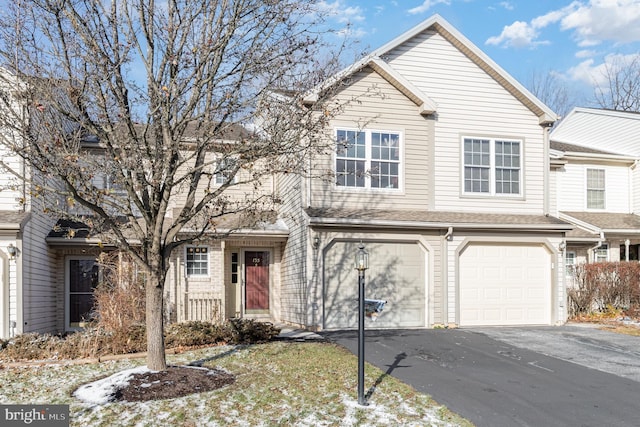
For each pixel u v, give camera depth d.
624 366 9.60
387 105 13.96
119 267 11.77
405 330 13.00
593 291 16.62
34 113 7.94
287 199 15.12
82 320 14.59
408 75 14.38
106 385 7.57
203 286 15.34
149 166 7.88
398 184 14.00
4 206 12.15
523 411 7.11
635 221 19.41
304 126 8.19
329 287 13.04
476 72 14.81
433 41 14.61
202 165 7.80
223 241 15.40
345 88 13.29
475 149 14.66
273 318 16.08
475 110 14.73
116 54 7.59
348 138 13.57
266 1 7.90
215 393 7.27
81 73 7.70
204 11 7.98
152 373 7.94
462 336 12.20
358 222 12.88
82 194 7.35
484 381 8.45
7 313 11.54
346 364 9.06
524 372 9.09
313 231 12.88
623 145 21.03
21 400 7.14
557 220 14.68
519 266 14.49
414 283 13.70
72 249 14.70
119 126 7.84
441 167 14.34
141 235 7.74
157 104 7.57
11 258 11.61
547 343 11.60
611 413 7.12
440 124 14.43
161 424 6.19
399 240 13.59
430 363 9.49
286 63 8.31
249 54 8.11
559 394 7.89
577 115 23.17
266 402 6.98
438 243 13.85
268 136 8.57
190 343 10.52
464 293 14.05
